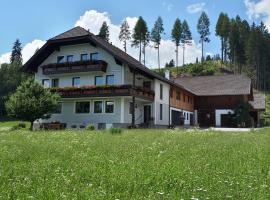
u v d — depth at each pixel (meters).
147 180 5.58
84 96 41.09
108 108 41.62
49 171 6.45
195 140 16.72
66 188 4.99
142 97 42.03
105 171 6.43
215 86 63.91
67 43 44.78
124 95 39.50
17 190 4.86
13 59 120.81
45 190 4.83
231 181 5.60
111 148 11.27
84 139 16.08
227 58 132.00
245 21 136.25
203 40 127.00
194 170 6.75
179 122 54.78
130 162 7.65
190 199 4.46
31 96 34.25
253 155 9.69
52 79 46.34
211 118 62.09
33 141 14.51
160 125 47.34
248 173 6.52
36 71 47.31
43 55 46.38
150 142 14.47
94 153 9.66
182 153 10.03
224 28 124.75
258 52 116.06
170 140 16.17
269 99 97.06
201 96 62.66
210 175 6.25
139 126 42.25
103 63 42.28
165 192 4.91
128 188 5.11
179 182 5.54
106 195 4.60
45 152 9.79
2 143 13.20
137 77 45.44
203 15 126.75
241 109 58.50
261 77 116.38
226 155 9.69
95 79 43.66
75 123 43.12
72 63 43.38
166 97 49.97
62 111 44.03
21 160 8.07
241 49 120.50
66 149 10.77
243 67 125.19
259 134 24.70
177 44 119.81
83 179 5.75
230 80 64.88
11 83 87.31
